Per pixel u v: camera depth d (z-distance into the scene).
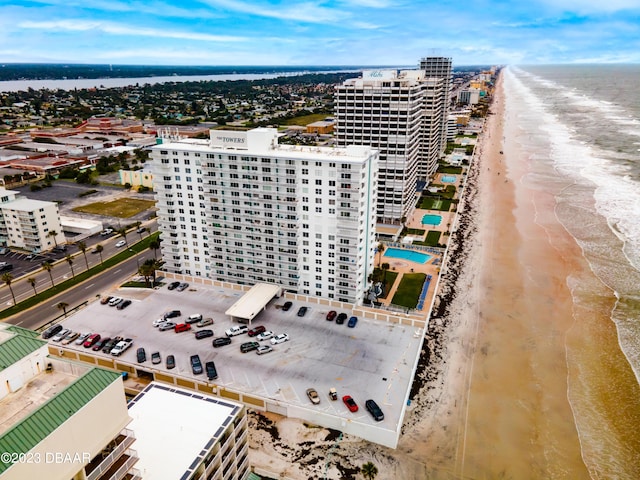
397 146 151.38
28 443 30.83
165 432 58.81
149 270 116.38
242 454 64.12
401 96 144.12
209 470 56.47
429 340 100.62
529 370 91.75
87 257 141.38
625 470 69.69
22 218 141.00
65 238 153.25
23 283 124.31
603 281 126.06
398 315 101.38
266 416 77.50
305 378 82.75
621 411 81.44
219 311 105.19
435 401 82.94
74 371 39.59
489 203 192.75
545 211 181.38
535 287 123.62
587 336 102.31
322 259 105.44
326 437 73.50
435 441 73.88
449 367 92.25
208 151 105.31
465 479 67.00
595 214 176.12
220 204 109.50
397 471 67.81
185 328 97.69
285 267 109.81
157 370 85.19
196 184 110.62
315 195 100.25
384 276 125.06
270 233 107.69
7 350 38.16
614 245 148.75
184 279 120.50
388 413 74.56
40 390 37.75
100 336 96.19
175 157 109.56
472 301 116.81
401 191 157.00
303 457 69.88
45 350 40.19
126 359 88.69
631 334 102.50
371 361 87.38
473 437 75.00
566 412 81.06
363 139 153.50
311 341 93.50
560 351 97.44
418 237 156.25
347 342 93.25
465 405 82.19
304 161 98.00
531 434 76.12
